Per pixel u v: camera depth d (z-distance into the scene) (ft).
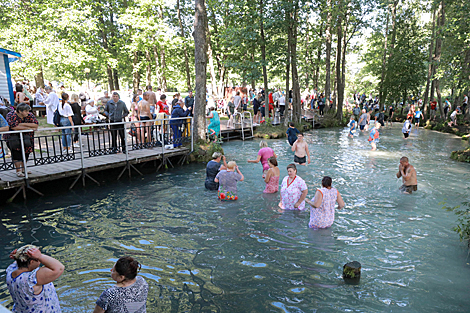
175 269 15.94
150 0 76.07
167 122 44.19
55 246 18.31
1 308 5.67
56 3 71.56
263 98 81.20
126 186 30.89
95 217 22.86
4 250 17.75
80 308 12.76
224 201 26.30
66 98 36.27
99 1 82.99
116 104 36.04
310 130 82.02
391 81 112.68
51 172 27.78
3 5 77.97
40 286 9.68
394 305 13.14
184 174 35.94
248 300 13.46
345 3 84.07
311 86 137.08
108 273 15.48
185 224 21.65
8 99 44.88
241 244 18.70
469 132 70.69
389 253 17.71
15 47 68.08
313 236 19.80
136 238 19.49
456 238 19.75
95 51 76.13
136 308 10.09
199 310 12.81
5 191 26.40
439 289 14.29
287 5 63.26
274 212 23.80
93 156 34.09
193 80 123.85
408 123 65.67
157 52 90.53
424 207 25.16
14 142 25.46
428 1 99.35
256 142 58.70
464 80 72.84
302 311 12.75
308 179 33.14
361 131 79.51
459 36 66.13
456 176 35.32
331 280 15.01
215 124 46.50
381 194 28.40
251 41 68.59
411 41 114.32
